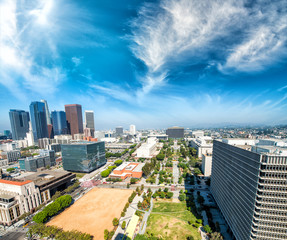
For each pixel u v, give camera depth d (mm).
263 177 83312
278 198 82562
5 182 154750
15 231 127188
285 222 83375
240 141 142375
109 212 153125
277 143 110750
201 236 117000
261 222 86062
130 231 121312
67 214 150500
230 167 120688
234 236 108500
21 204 144875
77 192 197625
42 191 170375
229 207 119938
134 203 166750
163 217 140125
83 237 111500
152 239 107750
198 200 158625
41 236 115812
